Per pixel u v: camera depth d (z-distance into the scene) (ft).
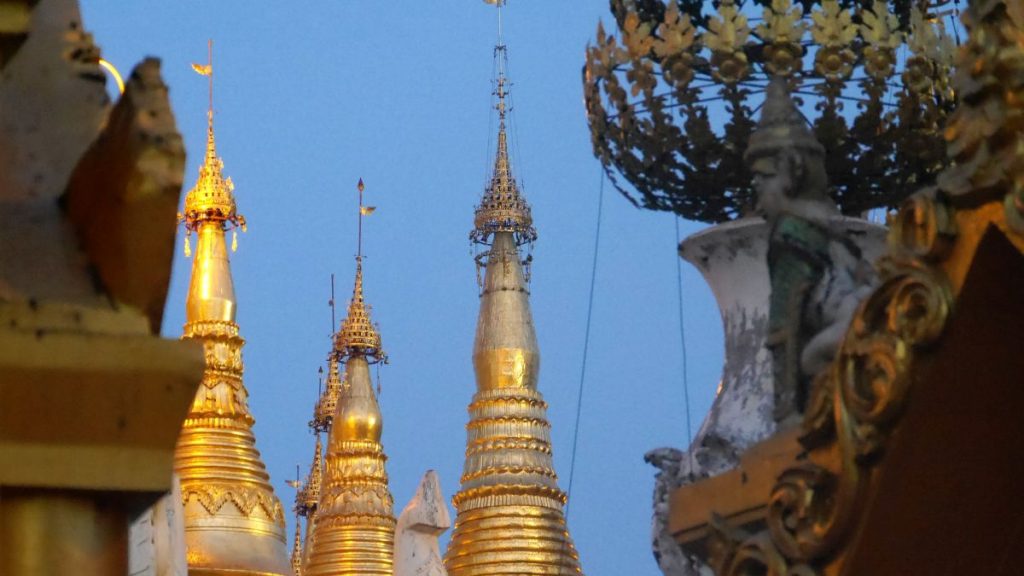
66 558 16.28
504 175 104.83
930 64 37.06
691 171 38.42
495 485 97.76
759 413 34.22
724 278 36.11
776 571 27.32
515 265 102.83
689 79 36.94
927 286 25.41
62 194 17.63
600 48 38.68
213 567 88.38
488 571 96.12
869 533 26.55
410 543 81.66
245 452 92.89
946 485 26.61
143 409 16.46
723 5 36.42
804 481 26.91
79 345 16.34
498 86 105.81
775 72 36.52
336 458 108.99
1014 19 24.39
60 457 16.31
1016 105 24.30
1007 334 25.41
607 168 39.65
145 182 16.47
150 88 16.75
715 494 29.32
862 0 38.96
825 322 29.71
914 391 25.67
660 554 35.58
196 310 95.55
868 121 37.35
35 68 18.84
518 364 100.53
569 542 98.48
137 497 16.55
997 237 24.88
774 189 31.73
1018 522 27.20
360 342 112.06
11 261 16.79
